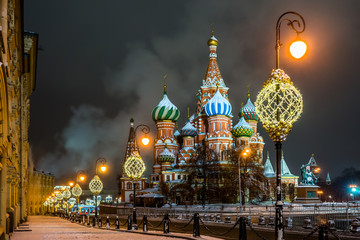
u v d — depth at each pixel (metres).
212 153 99.69
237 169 86.06
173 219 57.22
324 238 16.20
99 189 47.62
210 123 110.88
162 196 99.75
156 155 129.00
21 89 42.97
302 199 80.38
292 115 15.30
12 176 29.56
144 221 32.28
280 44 15.90
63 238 24.92
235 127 111.44
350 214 55.47
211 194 91.50
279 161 15.44
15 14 24.81
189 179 93.69
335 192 160.00
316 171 87.75
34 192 169.38
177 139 141.00
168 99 130.25
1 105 17.88
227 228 38.19
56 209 178.12
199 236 25.78
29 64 46.69
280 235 14.83
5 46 16.62
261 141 125.00
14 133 28.95
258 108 15.59
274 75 15.48
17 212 38.78
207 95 124.00
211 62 126.81
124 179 138.12
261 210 66.81
